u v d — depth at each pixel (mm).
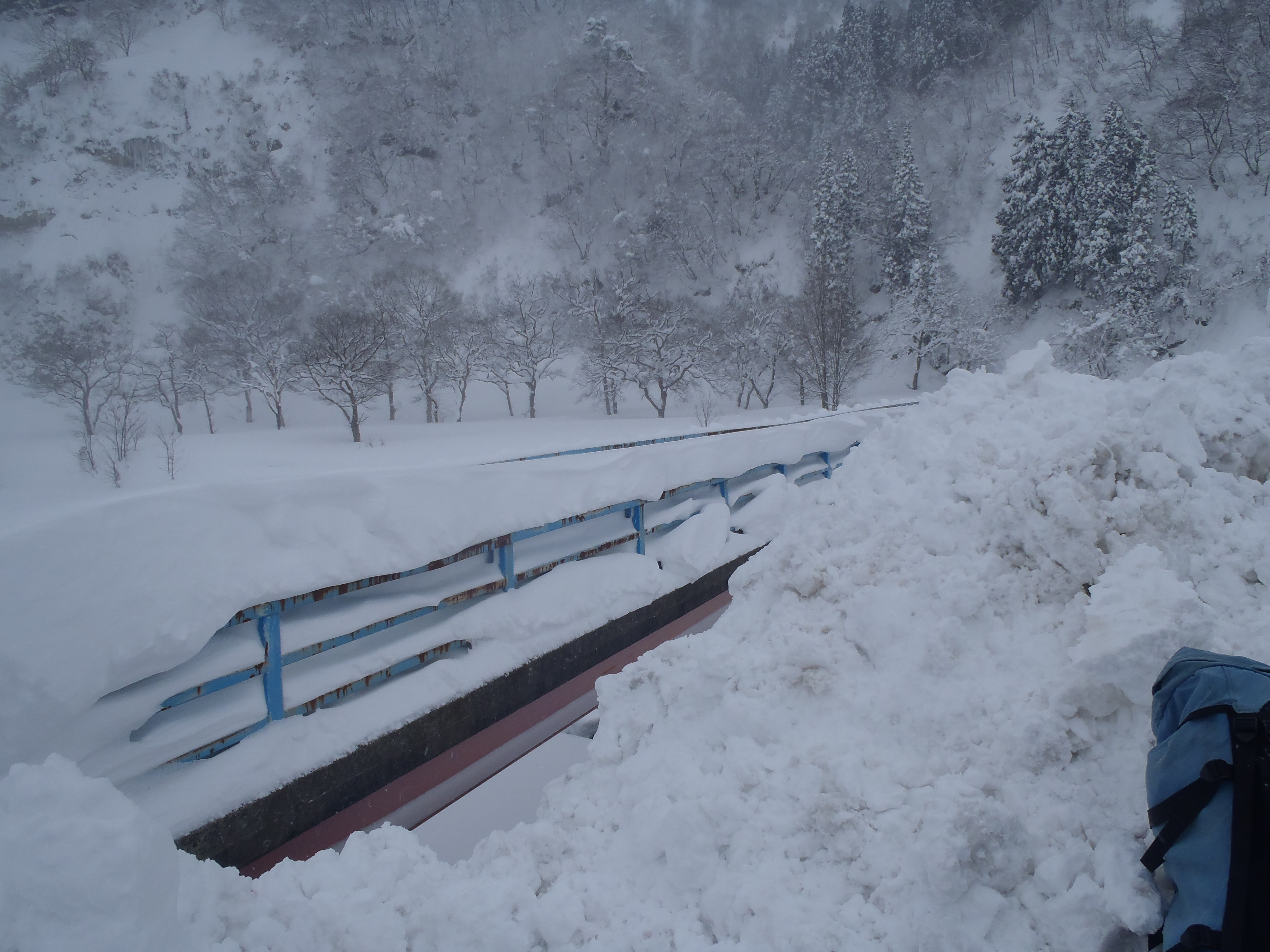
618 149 79188
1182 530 2357
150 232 71500
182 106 85000
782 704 2283
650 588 4230
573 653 3686
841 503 3037
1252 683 1533
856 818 1827
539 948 1730
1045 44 76188
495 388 61375
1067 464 2504
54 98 81250
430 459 29641
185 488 2342
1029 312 54094
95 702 1974
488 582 3422
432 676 3049
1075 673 1979
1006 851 1660
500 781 2838
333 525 2672
